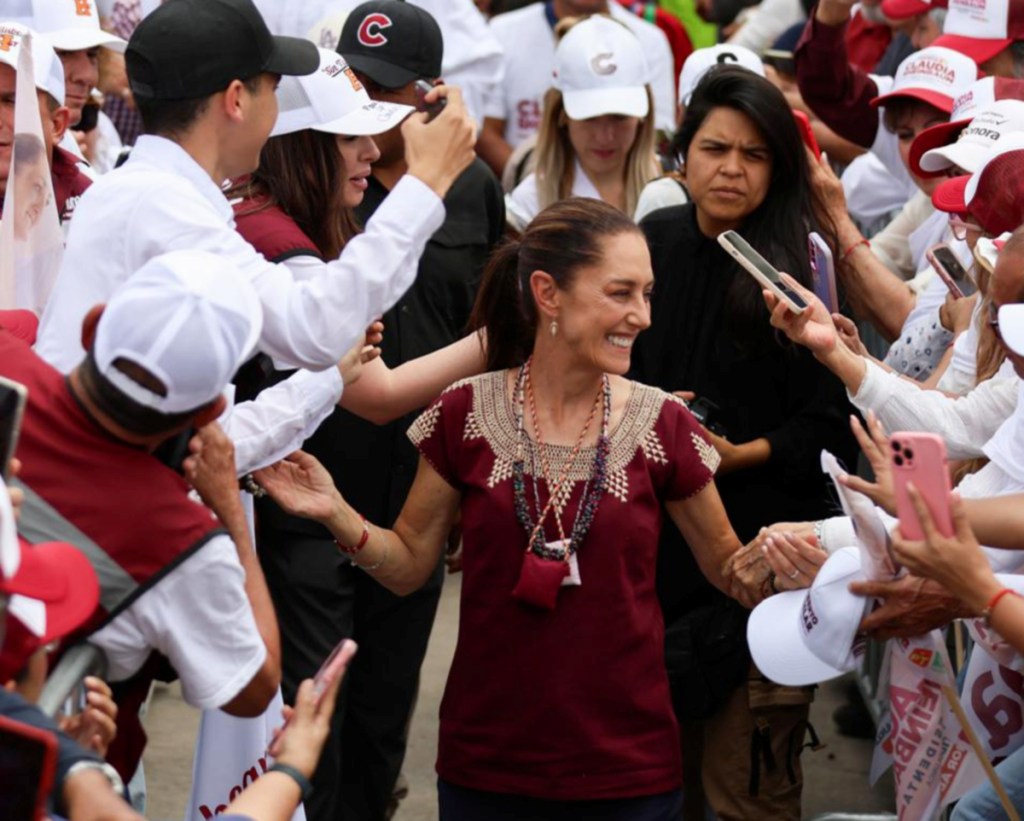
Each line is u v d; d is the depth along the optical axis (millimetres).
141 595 2867
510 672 3893
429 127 3549
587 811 3922
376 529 4082
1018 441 3762
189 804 3965
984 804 3822
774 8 9883
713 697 4727
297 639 4867
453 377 4398
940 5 6719
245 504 4070
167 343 2771
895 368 5082
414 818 5879
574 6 8797
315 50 3650
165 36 3455
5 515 2424
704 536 4113
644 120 6629
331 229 4332
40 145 4070
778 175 4887
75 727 2832
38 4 5320
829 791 6066
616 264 3836
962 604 3568
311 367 3492
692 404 4809
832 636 3688
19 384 2727
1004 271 3617
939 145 5410
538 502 3895
